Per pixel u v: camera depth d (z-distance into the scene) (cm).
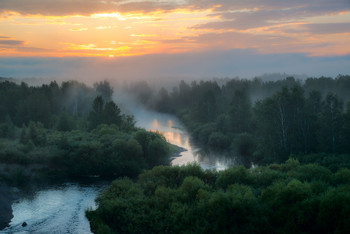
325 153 7481
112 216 4841
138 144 8888
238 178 5178
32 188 6900
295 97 8412
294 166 5978
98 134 9775
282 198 3966
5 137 9806
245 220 3931
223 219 3962
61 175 7981
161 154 9044
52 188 6938
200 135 13112
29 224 4934
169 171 5800
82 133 10031
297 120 8425
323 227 3450
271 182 5069
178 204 4597
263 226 3781
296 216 3662
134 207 4769
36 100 12888
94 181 7638
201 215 4250
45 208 5659
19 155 7800
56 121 12694
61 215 5312
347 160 6706
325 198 3566
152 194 5228
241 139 10519
